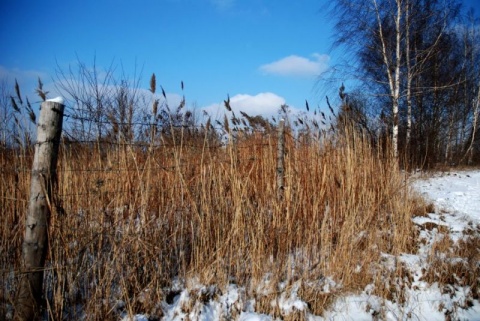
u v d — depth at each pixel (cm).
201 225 342
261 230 354
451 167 1605
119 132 312
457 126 1972
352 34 1188
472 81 1927
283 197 397
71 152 294
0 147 299
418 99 1553
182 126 355
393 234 448
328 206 413
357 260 381
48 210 239
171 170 356
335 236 418
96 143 304
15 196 295
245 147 430
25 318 235
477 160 1889
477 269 385
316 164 460
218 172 374
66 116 260
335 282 348
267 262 351
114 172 312
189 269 338
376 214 473
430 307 336
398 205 484
